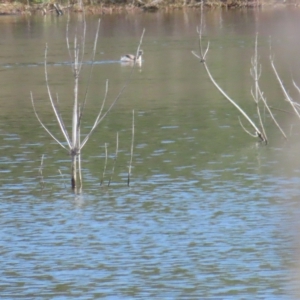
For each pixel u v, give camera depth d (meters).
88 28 171.38
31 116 76.31
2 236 42.38
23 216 45.69
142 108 79.44
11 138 66.19
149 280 36.22
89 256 39.38
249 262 38.06
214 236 41.78
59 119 51.06
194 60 120.06
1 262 38.78
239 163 56.81
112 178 53.47
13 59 123.31
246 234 41.88
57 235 42.41
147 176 53.78
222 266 37.66
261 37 149.62
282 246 40.03
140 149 61.56
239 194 49.22
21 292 35.25
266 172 54.31
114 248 40.28
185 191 50.16
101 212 46.19
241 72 105.31
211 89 90.94
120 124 71.56
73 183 51.25
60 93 90.56
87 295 34.78
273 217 44.56
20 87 96.19
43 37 155.88
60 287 35.72
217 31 163.12
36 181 53.00
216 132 67.56
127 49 135.12
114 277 36.66
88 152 60.94
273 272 36.75
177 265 37.91
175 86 94.19
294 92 87.62
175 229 42.97
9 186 51.88
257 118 73.31
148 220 44.62
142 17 194.50
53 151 61.16
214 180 52.59
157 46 140.25
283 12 194.50
